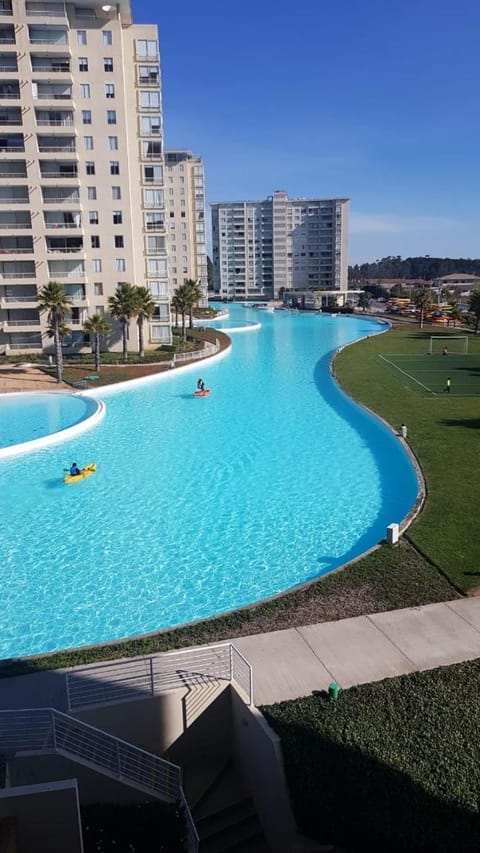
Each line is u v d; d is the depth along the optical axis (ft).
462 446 120.26
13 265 234.79
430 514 87.10
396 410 152.35
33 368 216.74
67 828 36.35
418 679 49.96
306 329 399.24
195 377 214.90
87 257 236.63
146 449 129.90
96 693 49.85
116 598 73.05
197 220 524.52
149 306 230.89
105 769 45.34
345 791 39.42
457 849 35.88
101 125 227.20
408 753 41.45
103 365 222.89
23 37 212.64
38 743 45.44
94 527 92.43
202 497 103.24
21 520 95.14
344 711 46.01
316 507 98.22
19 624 68.13
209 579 76.95
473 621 59.88
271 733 43.70
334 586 67.67
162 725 49.55
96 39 220.64
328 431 141.08
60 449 130.21
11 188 228.63
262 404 170.30
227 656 54.49
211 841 43.83
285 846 41.11
